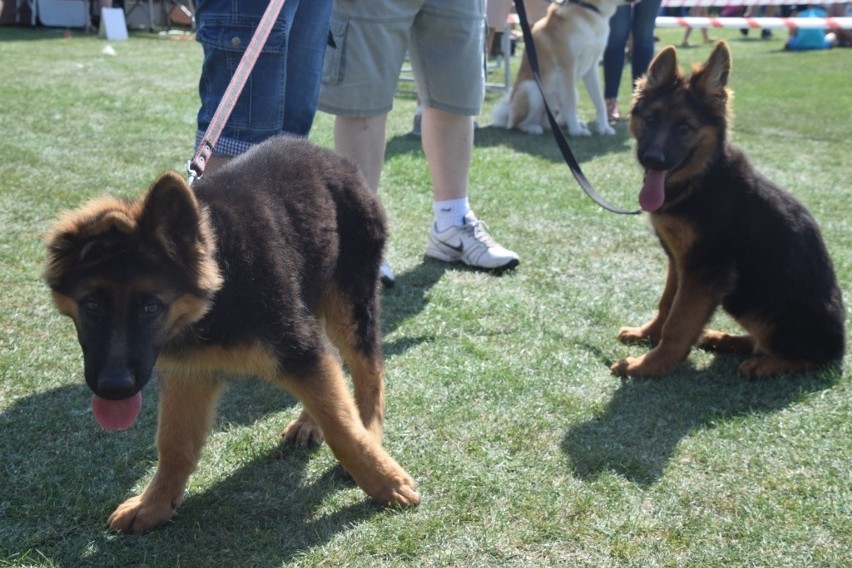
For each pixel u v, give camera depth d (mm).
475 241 5066
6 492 2754
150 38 17891
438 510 2734
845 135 9148
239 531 2625
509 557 2516
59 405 3322
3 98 9180
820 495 2818
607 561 2500
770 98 11797
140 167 6656
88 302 2271
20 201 5621
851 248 5402
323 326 3160
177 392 2660
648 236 5719
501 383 3619
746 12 22484
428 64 4691
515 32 17297
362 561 2488
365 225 3166
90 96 9680
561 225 5902
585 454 3074
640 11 9539
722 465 3012
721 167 3871
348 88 4395
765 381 3750
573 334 4203
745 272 3828
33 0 18984
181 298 2363
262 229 2629
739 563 2484
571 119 9500
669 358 3789
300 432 3145
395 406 3406
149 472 2938
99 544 2549
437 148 4992
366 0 4262
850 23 13570
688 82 4125
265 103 3508
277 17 3400
